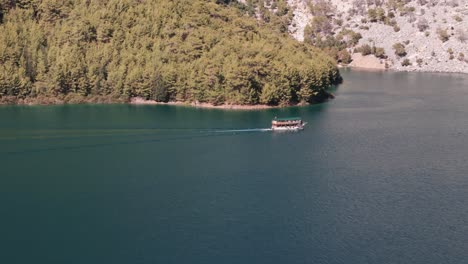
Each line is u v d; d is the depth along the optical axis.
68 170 170.00
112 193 155.25
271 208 148.75
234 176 169.12
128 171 170.75
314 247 130.38
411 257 126.44
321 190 160.00
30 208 145.62
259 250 129.12
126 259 124.75
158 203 150.25
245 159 183.75
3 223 137.88
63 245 129.38
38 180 162.12
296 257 126.44
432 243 131.88
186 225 139.25
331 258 126.06
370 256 126.75
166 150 190.75
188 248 129.38
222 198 154.25
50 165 173.12
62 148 188.00
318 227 139.00
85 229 136.38
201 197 154.62
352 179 167.88
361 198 154.88
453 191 159.25
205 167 175.75
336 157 187.25
